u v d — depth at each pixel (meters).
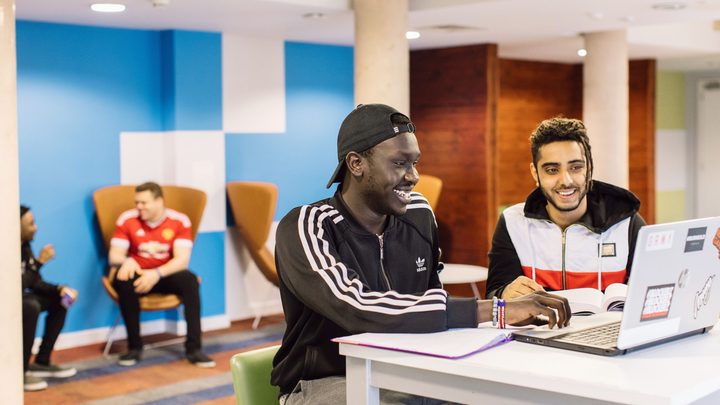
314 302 2.17
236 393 2.39
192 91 6.88
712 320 2.08
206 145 6.98
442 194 8.53
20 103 6.13
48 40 6.25
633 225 2.85
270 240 7.50
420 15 6.41
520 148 9.87
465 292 8.53
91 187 6.49
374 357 1.91
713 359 1.79
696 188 13.48
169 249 6.13
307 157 7.75
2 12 3.40
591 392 1.60
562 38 8.02
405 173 2.27
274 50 7.45
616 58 7.77
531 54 9.29
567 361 1.77
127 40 6.67
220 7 5.75
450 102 8.43
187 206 6.56
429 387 1.87
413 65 8.70
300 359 2.32
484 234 8.23
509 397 1.75
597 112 7.87
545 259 2.89
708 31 9.43
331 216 2.33
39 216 6.23
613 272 2.83
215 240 7.04
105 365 5.82
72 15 5.94
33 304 5.24
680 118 13.38
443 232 8.55
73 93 6.38
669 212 13.24
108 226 6.36
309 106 7.75
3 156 3.43
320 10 5.99
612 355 1.82
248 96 7.27
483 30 7.27
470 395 1.80
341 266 2.18
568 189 2.74
